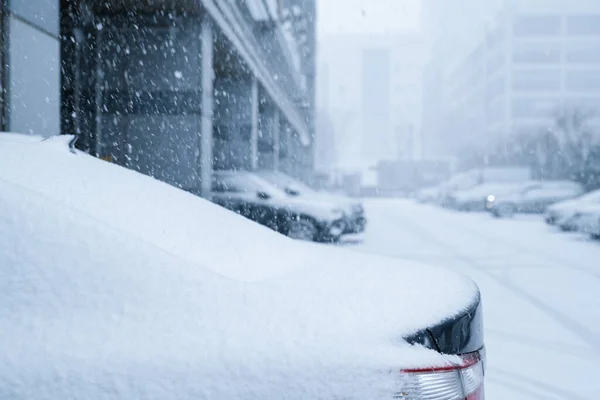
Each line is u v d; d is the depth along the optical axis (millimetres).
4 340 1582
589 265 9133
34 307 1651
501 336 4961
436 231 15578
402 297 1918
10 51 5766
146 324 1638
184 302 1697
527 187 22219
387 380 1554
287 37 22250
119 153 11930
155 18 11969
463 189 29484
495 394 3609
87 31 11930
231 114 17719
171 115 11922
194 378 1537
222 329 1642
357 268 2271
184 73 11938
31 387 1512
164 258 1796
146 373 1536
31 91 6172
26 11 6047
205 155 11984
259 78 18031
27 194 1845
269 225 10234
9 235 1735
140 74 11984
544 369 4090
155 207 2107
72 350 1566
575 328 5219
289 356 1578
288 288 1856
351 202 13102
